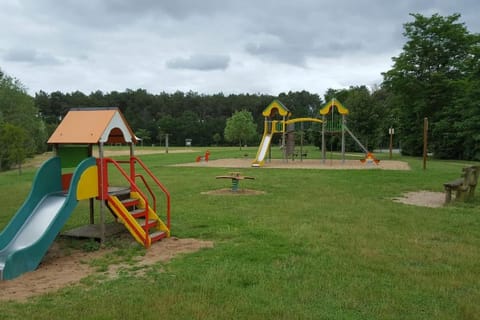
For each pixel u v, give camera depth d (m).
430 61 37.41
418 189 14.40
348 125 45.59
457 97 34.97
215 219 9.15
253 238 7.46
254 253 6.44
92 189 6.96
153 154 47.88
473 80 32.19
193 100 120.69
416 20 37.31
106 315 4.19
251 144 98.56
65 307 4.41
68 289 4.98
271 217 9.37
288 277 5.36
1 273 5.39
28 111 40.91
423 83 36.97
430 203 11.48
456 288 5.04
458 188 11.19
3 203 12.23
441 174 19.44
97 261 6.18
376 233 7.80
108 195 7.22
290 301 4.59
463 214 9.70
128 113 110.06
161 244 7.15
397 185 15.47
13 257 5.52
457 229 8.17
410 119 39.50
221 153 50.00
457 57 37.00
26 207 6.80
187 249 6.80
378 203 11.33
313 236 7.55
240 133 75.25
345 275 5.45
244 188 14.87
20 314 4.25
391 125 44.12
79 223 8.95
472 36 36.47
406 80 37.25
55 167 7.40
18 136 24.39
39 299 4.67
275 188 14.80
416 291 4.91
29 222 6.70
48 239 6.09
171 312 4.27
